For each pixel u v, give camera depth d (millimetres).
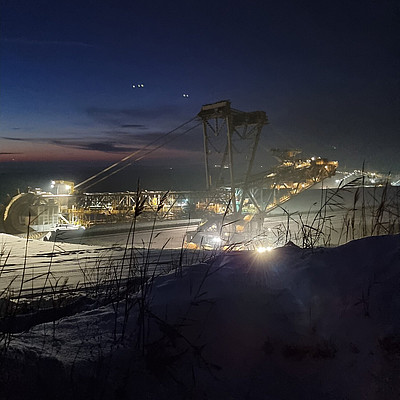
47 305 4582
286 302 3312
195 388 2459
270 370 2680
